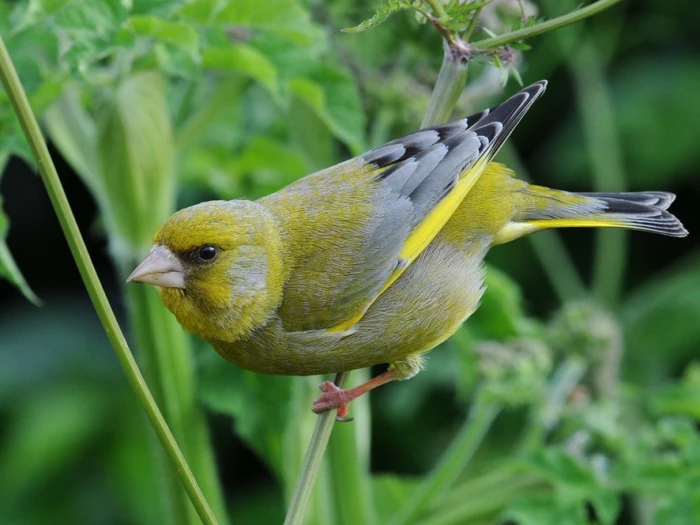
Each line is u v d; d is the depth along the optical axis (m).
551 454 8.89
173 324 9.00
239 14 8.54
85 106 9.70
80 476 12.83
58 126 8.91
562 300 13.09
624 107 14.25
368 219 7.80
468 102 9.55
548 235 13.14
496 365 9.53
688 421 9.45
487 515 9.33
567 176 14.15
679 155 14.07
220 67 8.72
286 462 9.24
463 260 8.20
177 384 9.03
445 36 7.01
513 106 8.02
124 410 13.11
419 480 11.38
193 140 9.10
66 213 5.76
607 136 13.51
